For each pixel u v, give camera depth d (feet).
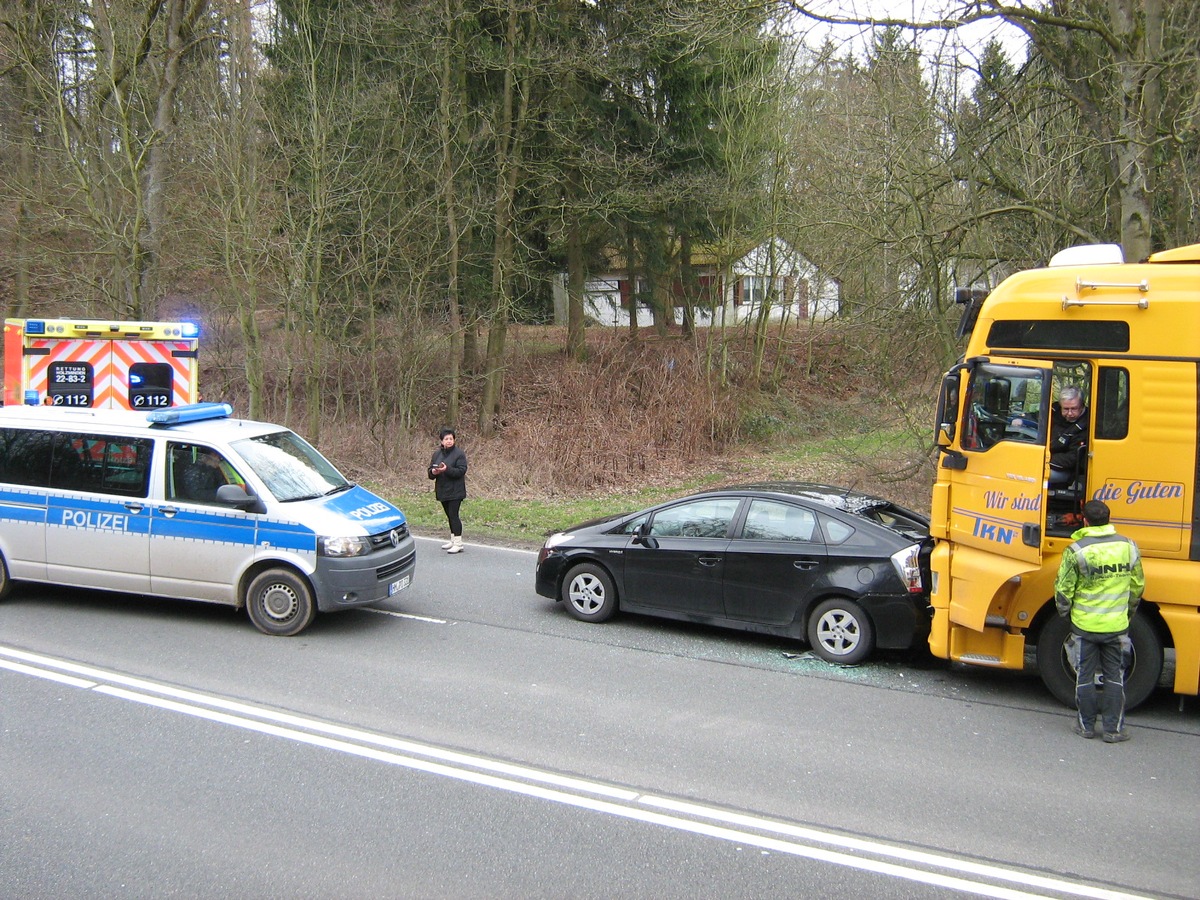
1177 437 21.44
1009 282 23.29
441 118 73.92
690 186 76.23
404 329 72.49
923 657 27.25
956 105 43.42
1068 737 21.04
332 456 68.54
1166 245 38.19
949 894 14.26
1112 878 14.78
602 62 72.33
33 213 71.26
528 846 15.56
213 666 25.05
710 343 80.48
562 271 89.20
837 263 55.62
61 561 29.60
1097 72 36.17
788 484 29.55
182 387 40.86
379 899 13.91
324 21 67.36
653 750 19.83
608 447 67.26
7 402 38.73
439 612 31.35
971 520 23.53
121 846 15.39
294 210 68.90
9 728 20.48
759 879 14.60
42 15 62.85
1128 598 20.70
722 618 27.91
